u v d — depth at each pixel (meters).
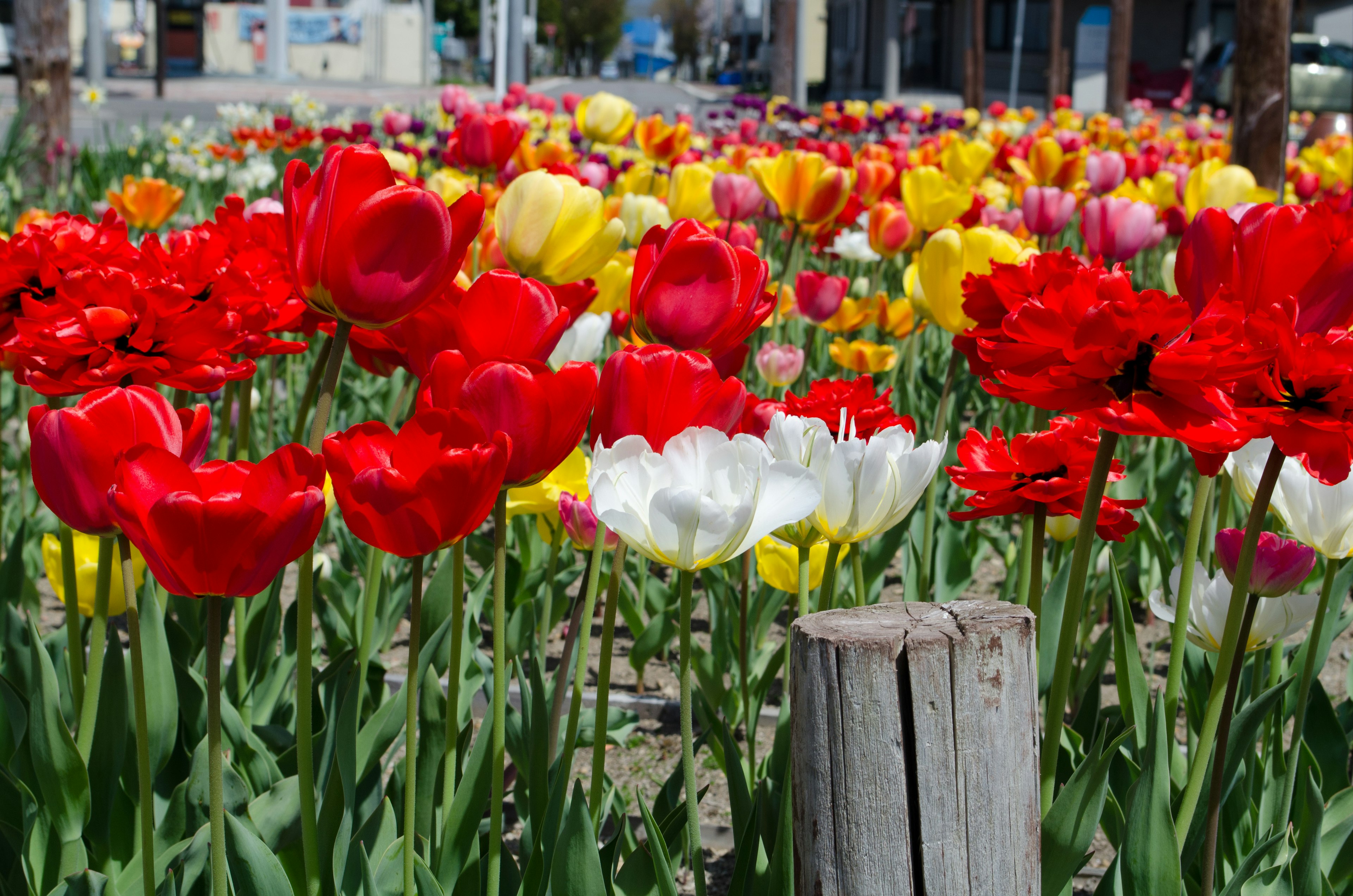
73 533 1.82
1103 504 1.67
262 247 1.87
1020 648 1.23
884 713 1.20
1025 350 1.28
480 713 2.86
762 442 1.30
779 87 24.42
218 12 53.06
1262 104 6.06
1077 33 36.94
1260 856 1.61
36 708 1.60
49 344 1.45
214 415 4.16
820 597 1.55
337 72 53.94
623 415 1.33
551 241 1.89
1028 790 1.25
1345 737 2.12
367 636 1.97
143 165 10.07
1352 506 1.64
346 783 1.54
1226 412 1.18
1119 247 3.26
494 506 1.35
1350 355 1.15
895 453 1.46
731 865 2.45
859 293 4.96
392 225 1.13
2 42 29.20
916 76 41.50
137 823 1.81
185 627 2.47
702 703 2.50
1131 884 1.49
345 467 1.13
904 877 1.22
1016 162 6.14
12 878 1.69
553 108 9.61
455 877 1.56
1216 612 1.68
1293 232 1.28
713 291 1.46
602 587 3.21
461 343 1.34
